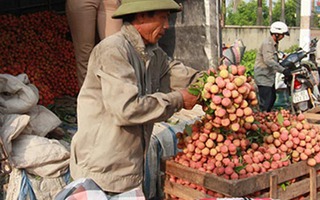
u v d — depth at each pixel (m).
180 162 2.93
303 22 10.07
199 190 2.80
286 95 8.23
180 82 2.97
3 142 3.29
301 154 2.96
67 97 5.36
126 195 1.98
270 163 2.87
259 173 2.78
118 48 2.44
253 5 23.38
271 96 7.09
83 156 2.60
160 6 2.47
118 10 2.54
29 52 5.21
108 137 2.53
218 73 2.62
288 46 18.23
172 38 5.44
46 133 3.91
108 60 2.42
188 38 5.26
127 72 2.41
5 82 3.73
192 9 5.16
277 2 23.97
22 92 3.75
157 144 3.97
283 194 2.85
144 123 2.43
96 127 2.55
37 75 5.07
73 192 1.86
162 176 3.06
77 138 2.61
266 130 3.04
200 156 2.83
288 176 2.85
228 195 2.58
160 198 3.93
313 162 2.96
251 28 16.30
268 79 7.02
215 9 5.04
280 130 3.04
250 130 3.02
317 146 3.00
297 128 3.04
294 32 18.45
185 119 4.48
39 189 3.41
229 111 2.58
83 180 1.91
